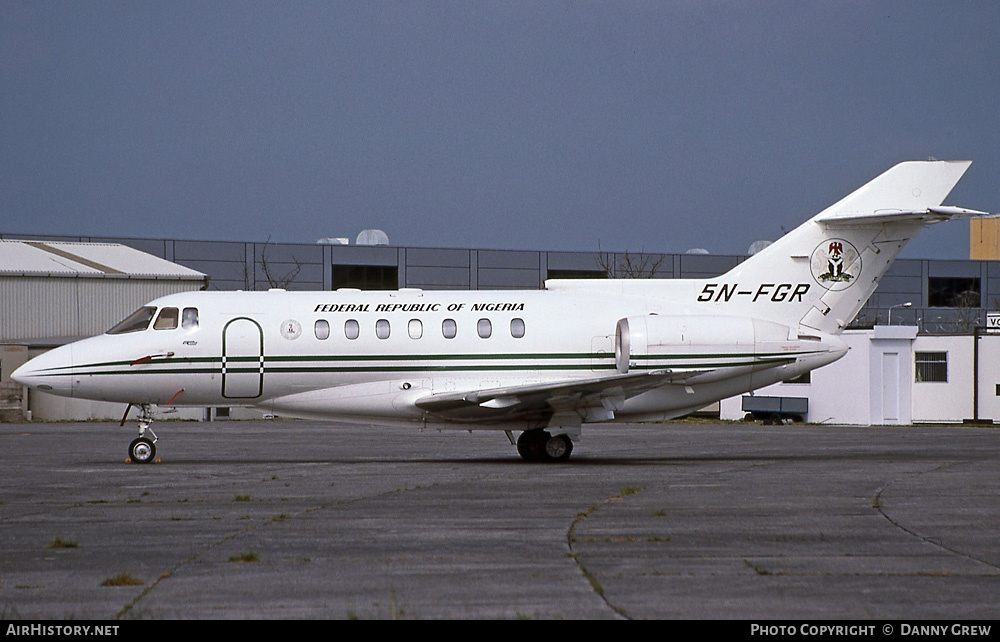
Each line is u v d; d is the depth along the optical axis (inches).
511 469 1620.3
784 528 1030.4
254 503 1216.8
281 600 728.3
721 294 1839.3
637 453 1959.9
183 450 2046.0
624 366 1742.1
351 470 1608.0
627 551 907.4
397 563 855.1
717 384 1797.5
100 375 1720.0
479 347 1764.3
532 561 861.8
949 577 802.2
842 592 750.5
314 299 1785.2
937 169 1849.2
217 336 1737.2
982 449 2076.8
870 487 1374.3
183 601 726.5
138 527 1043.3
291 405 1776.6
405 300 1788.9
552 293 1828.2
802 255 1843.0
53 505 1212.5
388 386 1754.4
